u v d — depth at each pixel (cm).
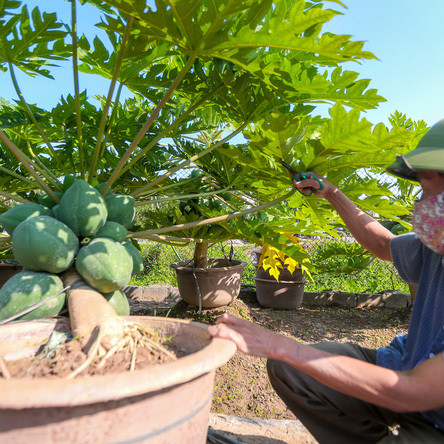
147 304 584
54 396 85
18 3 197
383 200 258
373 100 235
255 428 229
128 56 221
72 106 302
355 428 163
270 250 437
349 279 732
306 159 234
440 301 136
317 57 253
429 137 137
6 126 279
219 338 131
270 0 170
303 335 437
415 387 113
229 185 346
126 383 92
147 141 332
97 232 220
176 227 266
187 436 117
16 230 198
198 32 182
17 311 184
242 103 258
